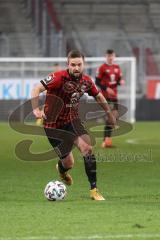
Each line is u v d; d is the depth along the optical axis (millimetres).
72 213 31609
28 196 38156
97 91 37125
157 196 38031
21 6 135625
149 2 139125
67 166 38531
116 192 39938
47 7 134375
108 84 68000
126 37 124188
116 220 29734
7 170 52062
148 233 26672
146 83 116812
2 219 30094
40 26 131000
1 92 108750
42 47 123688
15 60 106750
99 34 127938
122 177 47750
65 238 25594
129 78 108250
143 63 118625
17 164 56062
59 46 118375
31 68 109188
